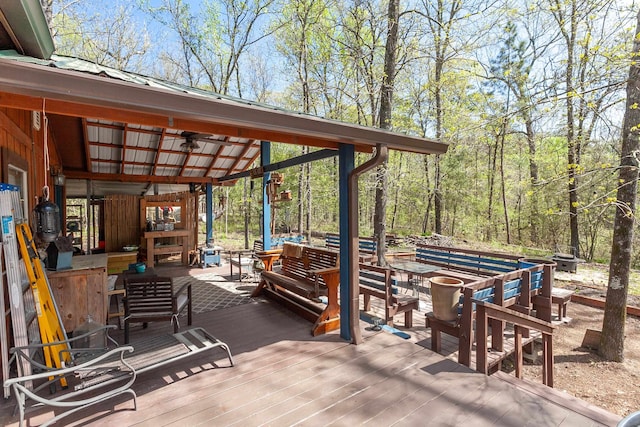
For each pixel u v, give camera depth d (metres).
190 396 2.55
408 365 3.09
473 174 16.33
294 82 13.99
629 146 4.79
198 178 9.03
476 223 17.03
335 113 13.06
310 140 3.58
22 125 3.41
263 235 7.05
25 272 2.93
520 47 10.05
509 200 16.98
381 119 8.23
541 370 4.48
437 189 14.65
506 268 6.55
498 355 3.62
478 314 3.07
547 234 14.04
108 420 2.25
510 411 2.40
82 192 9.89
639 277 8.79
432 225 19.06
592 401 3.89
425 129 14.17
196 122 2.78
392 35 8.12
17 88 1.66
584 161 9.86
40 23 2.20
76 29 10.96
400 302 4.46
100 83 1.80
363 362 3.14
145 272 6.19
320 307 4.20
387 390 2.66
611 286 4.88
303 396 2.56
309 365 3.07
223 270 7.96
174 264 8.71
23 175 3.47
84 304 3.29
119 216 8.55
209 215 9.24
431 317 3.63
